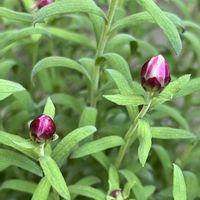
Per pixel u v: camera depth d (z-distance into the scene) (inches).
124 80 13.4
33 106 15.8
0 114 17.0
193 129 21.4
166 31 12.9
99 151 14.2
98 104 16.6
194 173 16.9
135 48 17.1
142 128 12.6
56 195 13.4
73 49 20.4
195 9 25.5
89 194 13.5
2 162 12.6
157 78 12.1
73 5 13.2
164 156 16.6
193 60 21.6
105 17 14.0
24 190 14.1
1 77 16.8
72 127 17.0
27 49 20.8
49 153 12.7
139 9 21.4
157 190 18.1
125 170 14.6
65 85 19.6
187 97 20.1
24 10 18.9
